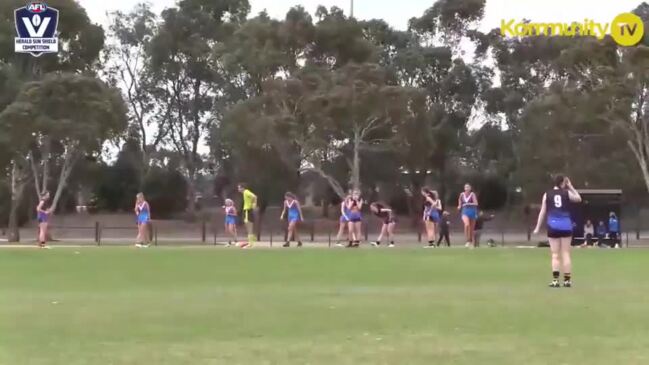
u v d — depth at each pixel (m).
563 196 54.81
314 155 192.62
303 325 36.59
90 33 178.00
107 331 34.94
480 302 44.91
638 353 29.47
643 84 170.88
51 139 164.75
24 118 152.12
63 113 158.00
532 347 30.78
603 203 127.31
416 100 188.12
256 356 29.16
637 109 172.88
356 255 86.69
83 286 55.81
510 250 95.06
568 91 177.88
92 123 158.88
